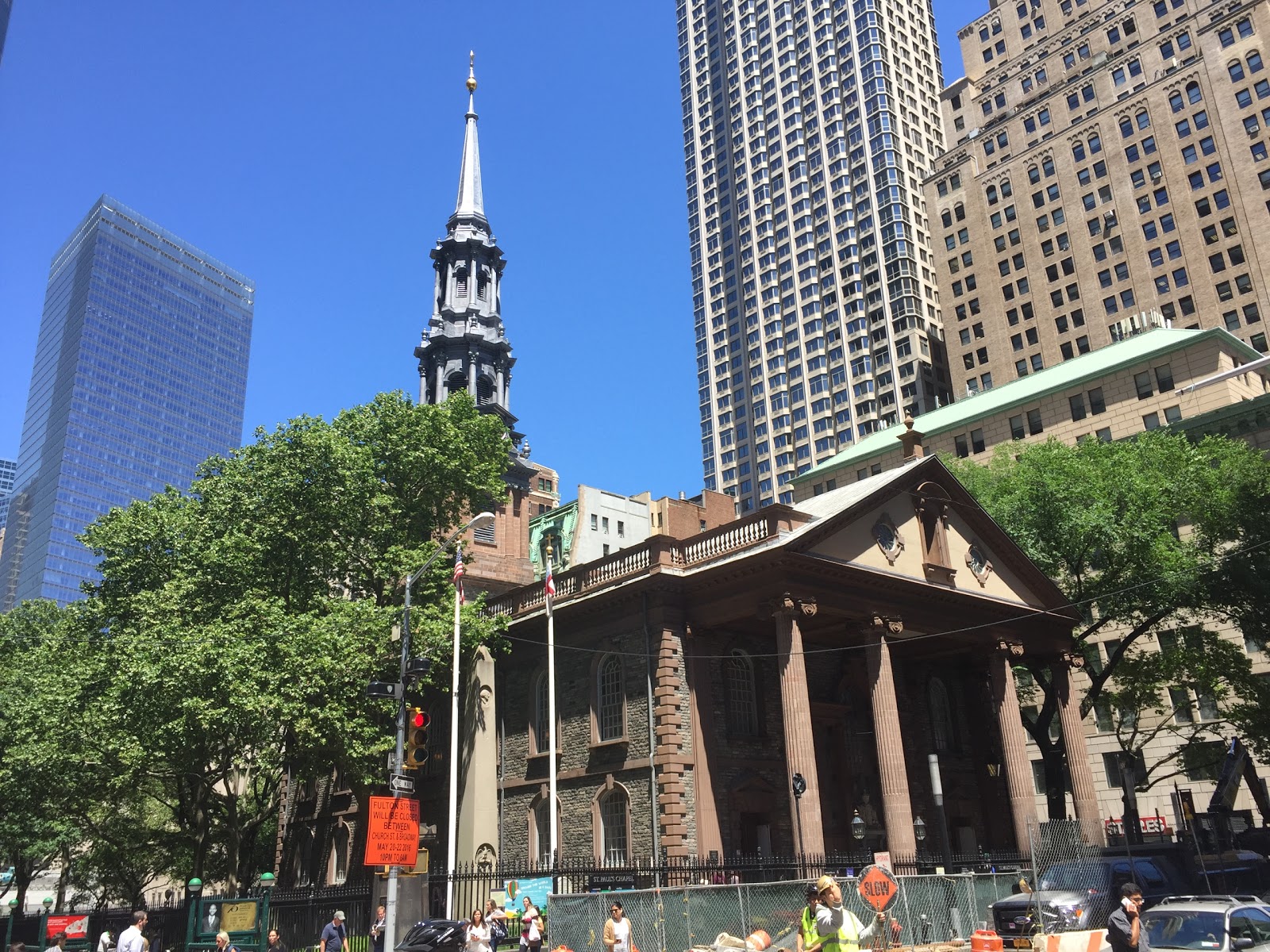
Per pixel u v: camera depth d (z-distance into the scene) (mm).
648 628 37594
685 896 23156
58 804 44875
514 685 43969
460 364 68188
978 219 116375
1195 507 44969
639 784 36219
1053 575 48125
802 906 24625
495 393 68562
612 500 94562
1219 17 100062
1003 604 43188
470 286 70188
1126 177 103750
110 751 37438
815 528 36188
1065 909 23984
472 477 46531
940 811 34875
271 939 25953
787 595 34969
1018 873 29000
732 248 169000
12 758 39719
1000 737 42094
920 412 134250
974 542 44125
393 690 27062
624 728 37656
